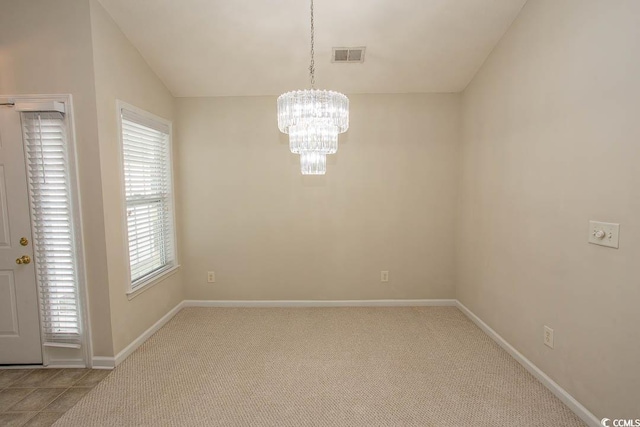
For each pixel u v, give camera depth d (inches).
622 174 62.2
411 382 87.7
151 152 121.0
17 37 88.8
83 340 94.4
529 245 90.8
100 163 90.9
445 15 97.0
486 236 115.0
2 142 89.7
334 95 74.2
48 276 93.0
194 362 98.2
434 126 137.1
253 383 87.6
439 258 141.6
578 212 73.2
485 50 110.5
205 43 108.3
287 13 97.2
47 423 72.9
